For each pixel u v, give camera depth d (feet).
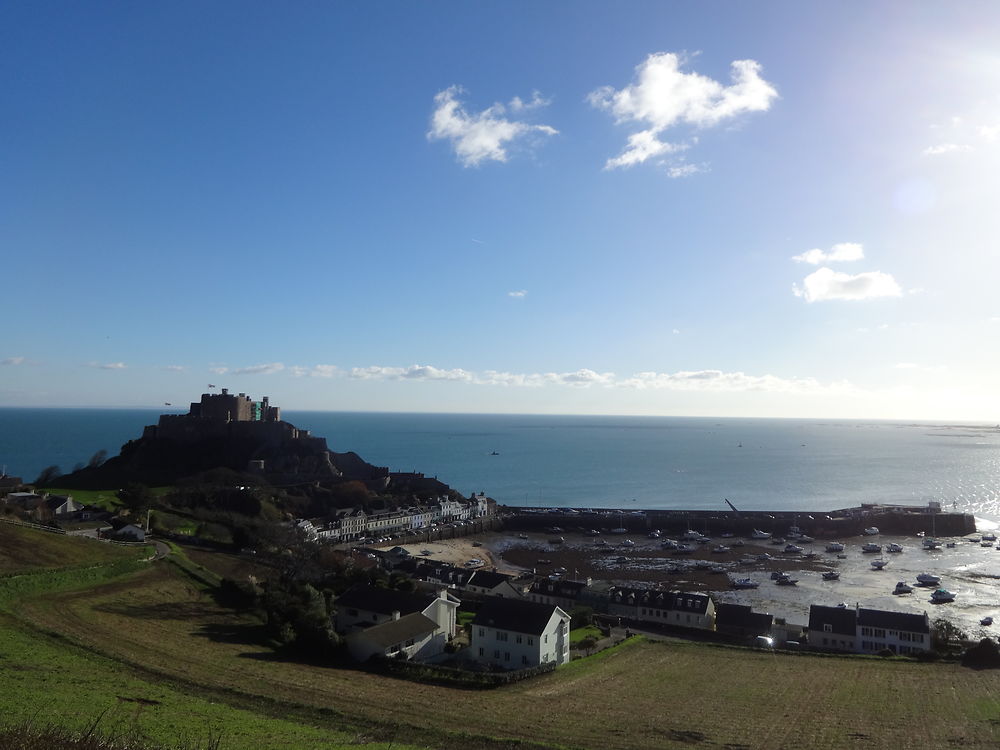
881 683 222.69
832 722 184.44
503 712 179.42
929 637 279.49
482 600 343.26
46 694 138.51
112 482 585.63
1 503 422.82
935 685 221.05
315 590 261.65
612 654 253.85
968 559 542.57
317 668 206.49
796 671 235.81
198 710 148.46
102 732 109.29
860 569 505.25
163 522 442.91
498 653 239.71
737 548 600.80
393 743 146.30
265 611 263.70
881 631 285.64
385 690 189.26
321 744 135.13
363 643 227.20
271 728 142.41
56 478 593.83
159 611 249.14
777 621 337.93
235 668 192.44
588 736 165.78
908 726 182.19
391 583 329.31
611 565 527.40
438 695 189.57
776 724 181.78
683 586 454.40
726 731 175.42
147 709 141.38
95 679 161.07
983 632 335.47
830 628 296.71
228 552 378.73
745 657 254.47
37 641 191.31
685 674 229.04
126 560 305.53
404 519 641.40
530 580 436.76
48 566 274.16
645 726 175.83
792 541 628.69
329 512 611.06
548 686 208.74
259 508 539.70
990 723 185.37
